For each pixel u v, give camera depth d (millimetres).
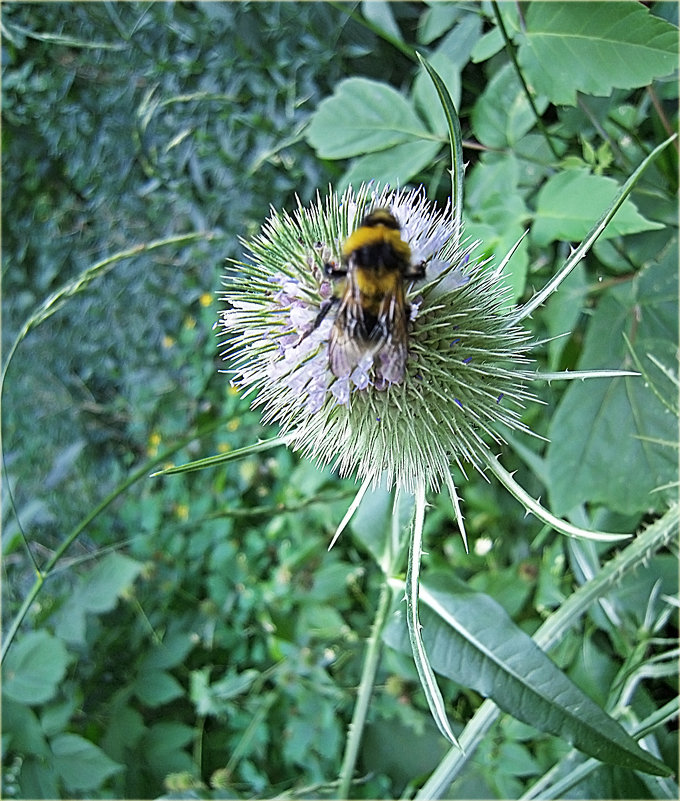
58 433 308
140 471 154
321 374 101
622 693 132
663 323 138
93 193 295
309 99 220
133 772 220
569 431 141
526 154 156
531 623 172
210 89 238
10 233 316
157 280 281
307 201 230
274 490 243
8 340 317
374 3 171
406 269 90
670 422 135
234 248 252
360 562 219
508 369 115
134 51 252
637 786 130
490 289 110
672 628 150
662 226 124
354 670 207
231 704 223
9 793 229
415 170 154
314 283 102
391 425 106
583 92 134
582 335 167
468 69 182
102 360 308
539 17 130
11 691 201
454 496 102
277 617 218
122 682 257
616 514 148
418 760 185
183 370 284
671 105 148
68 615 212
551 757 161
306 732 202
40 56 279
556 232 132
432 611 123
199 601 251
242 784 218
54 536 299
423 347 104
